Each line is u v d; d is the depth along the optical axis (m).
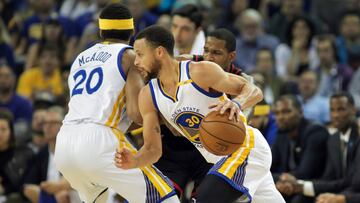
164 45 9.07
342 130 13.40
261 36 20.66
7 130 14.61
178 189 11.05
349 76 19.03
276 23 21.91
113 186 9.50
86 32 21.08
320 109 17.45
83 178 9.62
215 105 8.78
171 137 11.12
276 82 18.72
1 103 17.88
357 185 12.60
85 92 9.66
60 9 23.75
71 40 21.64
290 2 21.86
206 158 9.71
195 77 8.99
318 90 18.58
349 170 12.90
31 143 16.41
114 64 9.62
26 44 22.06
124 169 9.00
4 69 17.86
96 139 9.40
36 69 19.72
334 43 19.61
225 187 9.25
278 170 13.90
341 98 13.31
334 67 19.12
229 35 10.38
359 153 12.72
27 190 14.34
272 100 18.20
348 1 23.48
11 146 14.77
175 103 9.09
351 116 13.35
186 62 9.13
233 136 8.70
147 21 20.66
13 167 14.73
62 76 19.03
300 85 17.83
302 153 13.65
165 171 11.14
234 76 9.03
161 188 9.52
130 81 9.59
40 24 22.06
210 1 23.17
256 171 9.52
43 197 14.00
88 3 22.78
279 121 13.72
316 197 13.00
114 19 9.99
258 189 9.73
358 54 20.47
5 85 17.81
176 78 9.09
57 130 14.55
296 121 13.70
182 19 12.13
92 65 9.78
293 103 13.72
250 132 9.59
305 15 21.59
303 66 20.09
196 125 9.19
